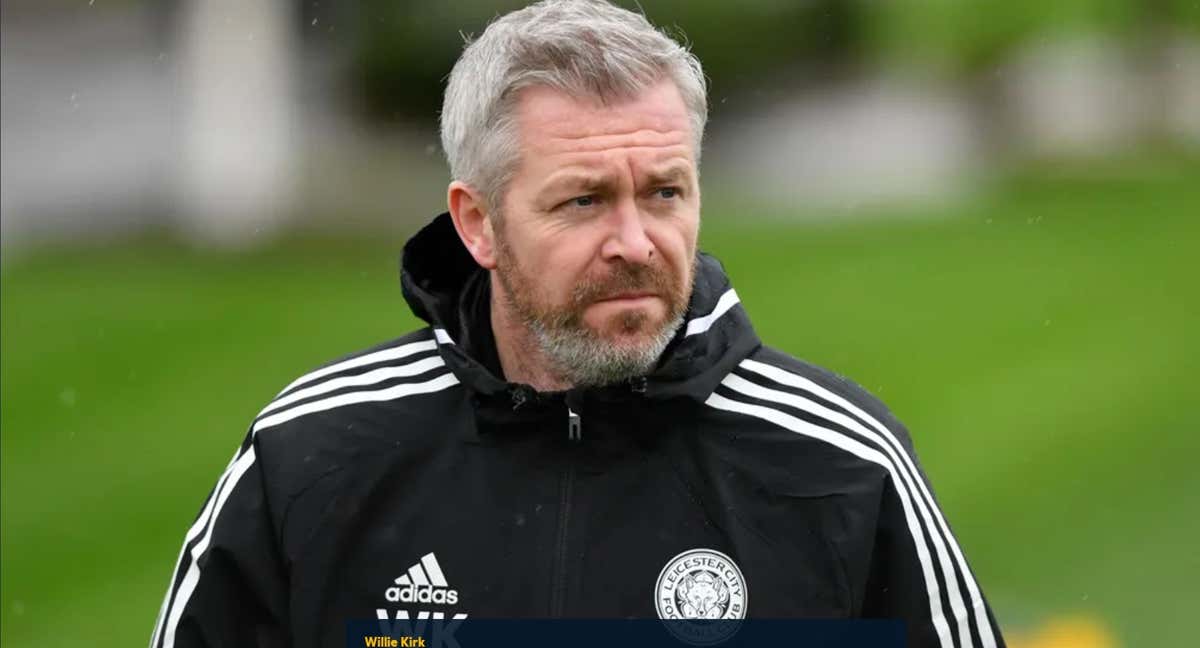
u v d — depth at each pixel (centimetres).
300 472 926
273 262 5672
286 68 6178
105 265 5625
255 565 923
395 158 6625
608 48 869
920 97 7381
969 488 3212
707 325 916
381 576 910
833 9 6894
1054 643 2327
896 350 4491
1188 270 5206
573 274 866
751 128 7250
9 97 6650
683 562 895
